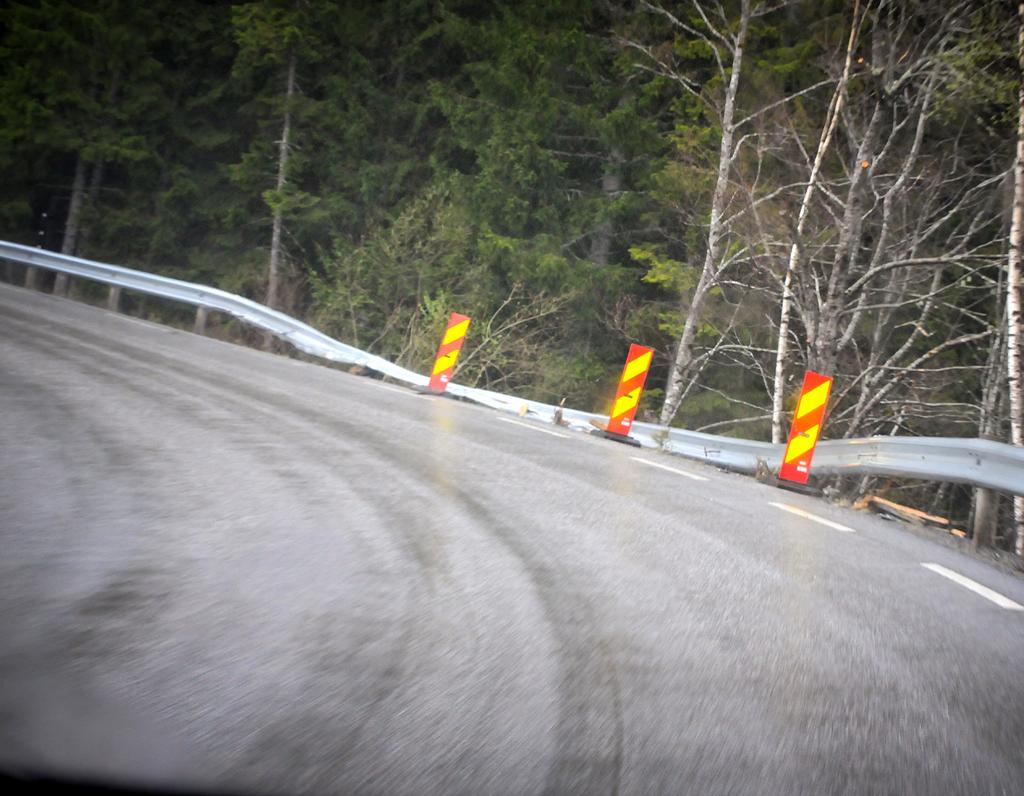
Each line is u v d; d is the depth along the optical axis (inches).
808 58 1125.7
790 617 240.4
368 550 262.5
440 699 169.6
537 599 233.5
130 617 196.9
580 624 217.9
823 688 192.7
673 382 997.2
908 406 1007.0
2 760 134.6
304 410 498.6
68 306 835.4
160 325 829.2
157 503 289.1
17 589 207.0
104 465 329.4
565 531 309.4
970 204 997.8
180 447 370.6
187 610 203.9
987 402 976.9
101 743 142.3
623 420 607.8
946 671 212.2
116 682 164.7
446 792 137.0
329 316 1220.5
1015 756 168.9
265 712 158.4
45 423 385.1
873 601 267.0
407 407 572.7
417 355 1047.6
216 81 1507.1
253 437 407.2
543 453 471.8
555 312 1186.0
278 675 174.2
